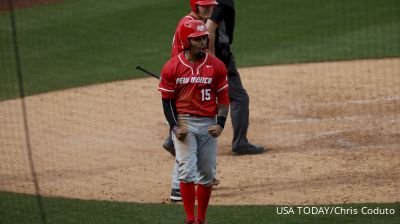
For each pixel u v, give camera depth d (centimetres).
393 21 6109
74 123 4103
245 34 5972
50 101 4581
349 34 5841
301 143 3594
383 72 4909
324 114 4088
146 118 4175
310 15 6412
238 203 2792
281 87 4681
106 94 4700
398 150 3394
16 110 4409
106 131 3947
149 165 3362
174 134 2523
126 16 6656
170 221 2562
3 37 6262
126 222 2542
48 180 3159
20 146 3706
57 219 2583
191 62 2508
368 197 2784
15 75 5216
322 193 2861
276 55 5431
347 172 3119
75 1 7300
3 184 3102
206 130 2545
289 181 3044
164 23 6384
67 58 5628
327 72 4981
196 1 2781
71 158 3497
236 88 3372
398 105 4169
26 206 2755
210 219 2566
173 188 2841
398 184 2925
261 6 6719
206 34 2464
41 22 6662
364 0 6762
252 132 3831
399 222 2448
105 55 5647
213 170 2559
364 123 3869
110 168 3331
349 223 2466
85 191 3003
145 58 5516
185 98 2527
